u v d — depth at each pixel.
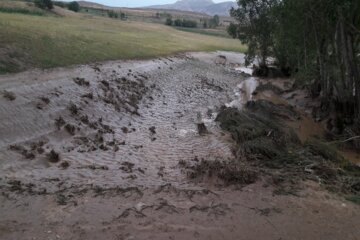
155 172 12.70
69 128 15.84
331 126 20.88
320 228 9.50
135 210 9.68
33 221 8.98
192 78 33.38
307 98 27.48
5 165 11.91
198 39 70.94
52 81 19.80
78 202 9.95
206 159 14.20
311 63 24.97
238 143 16.39
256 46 43.00
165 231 8.89
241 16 42.53
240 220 9.57
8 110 15.19
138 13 161.00
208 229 9.09
